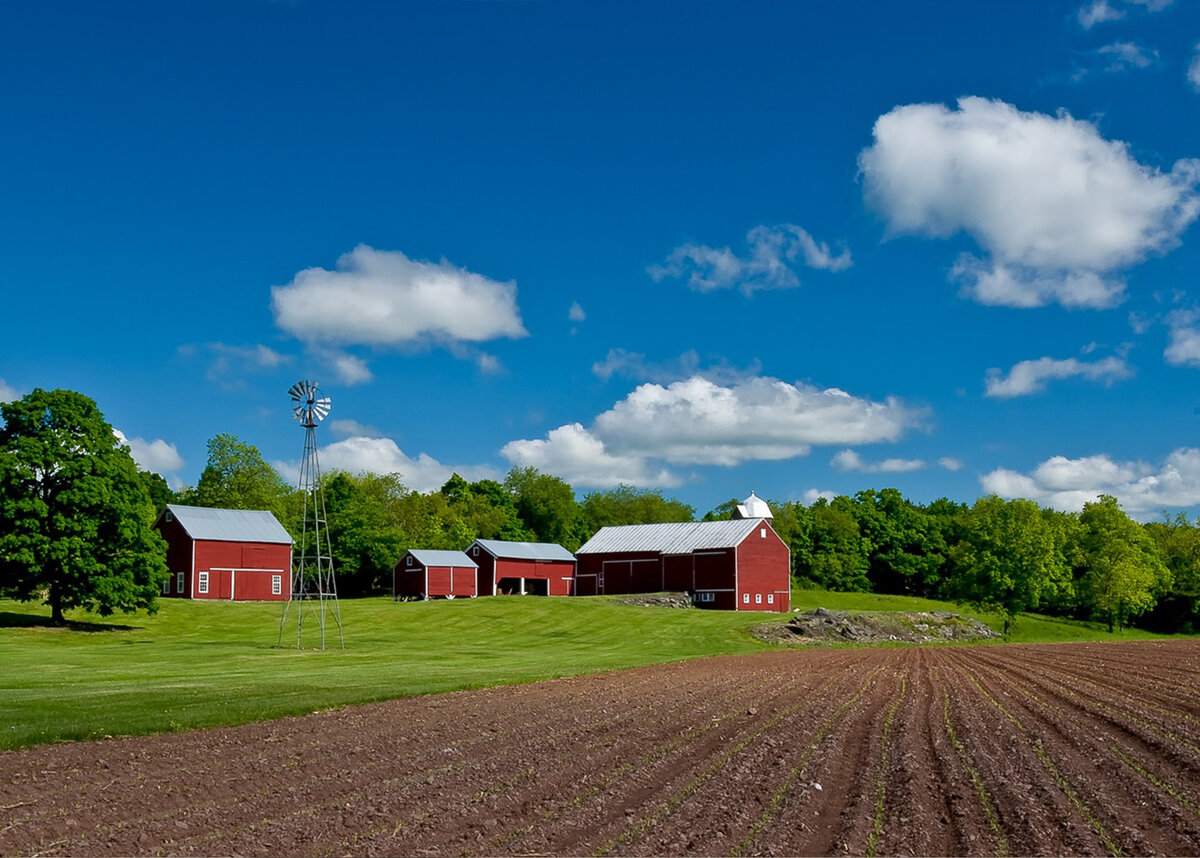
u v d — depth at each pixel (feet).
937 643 217.97
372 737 62.39
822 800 45.91
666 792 47.32
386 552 355.36
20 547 179.52
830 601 388.57
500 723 68.80
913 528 456.04
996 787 47.98
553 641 189.26
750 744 60.08
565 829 40.98
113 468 189.47
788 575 301.63
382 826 41.52
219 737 62.08
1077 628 320.91
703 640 194.49
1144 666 128.16
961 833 40.14
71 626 191.83
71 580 186.91
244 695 82.23
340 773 51.37
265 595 280.92
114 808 44.24
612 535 327.06
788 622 225.76
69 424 188.14
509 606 249.14
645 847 38.42
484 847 38.60
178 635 193.06
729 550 285.64
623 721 69.97
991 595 246.88
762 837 39.68
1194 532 360.69
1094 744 60.34
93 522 186.19
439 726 67.26
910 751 57.93
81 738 60.54
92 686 90.58
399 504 428.56
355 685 92.94
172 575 272.72
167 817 42.91
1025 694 90.02
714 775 50.98
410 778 50.24
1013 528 247.50
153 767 52.60
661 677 108.27
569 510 489.67
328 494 362.33
